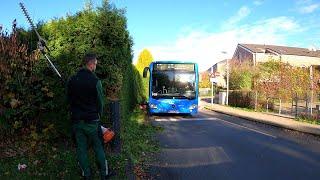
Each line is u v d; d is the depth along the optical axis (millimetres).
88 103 7098
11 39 9219
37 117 9586
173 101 23984
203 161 10648
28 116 9516
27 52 9969
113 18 10328
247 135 16359
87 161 7180
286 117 24906
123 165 8500
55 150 9078
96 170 7922
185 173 9195
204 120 23094
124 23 10602
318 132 17297
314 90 24500
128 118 18906
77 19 10258
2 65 8953
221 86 60469
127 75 19312
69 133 9562
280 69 30281
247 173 9336
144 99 36125
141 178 8555
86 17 10258
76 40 10102
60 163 8148
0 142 9023
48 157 8539
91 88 7070
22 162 8117
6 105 9273
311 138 16031
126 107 18609
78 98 7094
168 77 24125
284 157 11492
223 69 59969
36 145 9297
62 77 9539
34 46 10242
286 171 9648
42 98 9602
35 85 9578
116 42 10422
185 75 24188
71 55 9852
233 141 14477
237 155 11648
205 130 17906
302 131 18094
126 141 11797
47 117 9594
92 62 7309
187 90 24125
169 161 10547
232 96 40031
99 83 7176
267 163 10555
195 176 8922
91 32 10180
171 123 20953
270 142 14477
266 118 24047
